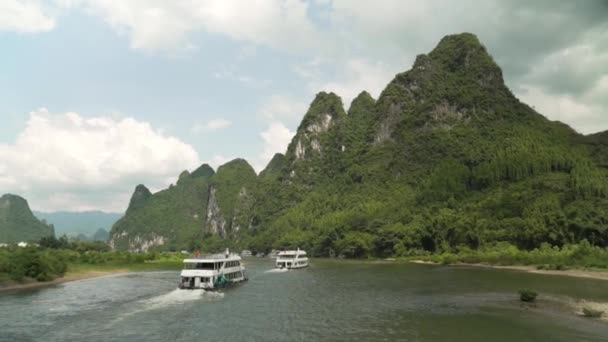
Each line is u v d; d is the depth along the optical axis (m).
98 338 39.66
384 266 126.94
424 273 100.12
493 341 37.69
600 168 183.25
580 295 61.69
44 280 86.62
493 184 190.50
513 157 194.12
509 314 49.12
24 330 42.88
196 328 43.53
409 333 40.88
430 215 176.25
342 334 40.75
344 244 183.00
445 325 44.06
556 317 47.09
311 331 42.03
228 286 76.94
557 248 119.44
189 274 70.69
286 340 38.75
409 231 166.38
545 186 163.62
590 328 41.97
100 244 195.62
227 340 38.78
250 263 165.50
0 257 84.38
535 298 58.69
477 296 62.78
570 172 171.88
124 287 78.38
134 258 151.50
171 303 58.72
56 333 41.59
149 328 43.62
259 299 62.06
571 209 133.88
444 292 67.44
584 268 97.94
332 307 55.16
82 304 58.12
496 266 115.19
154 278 97.69
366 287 75.25
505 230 139.38
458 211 173.00
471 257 126.88
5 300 62.03
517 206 153.62
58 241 184.75
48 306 56.62
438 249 154.62
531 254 114.56
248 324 45.28
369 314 50.31
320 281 86.00
